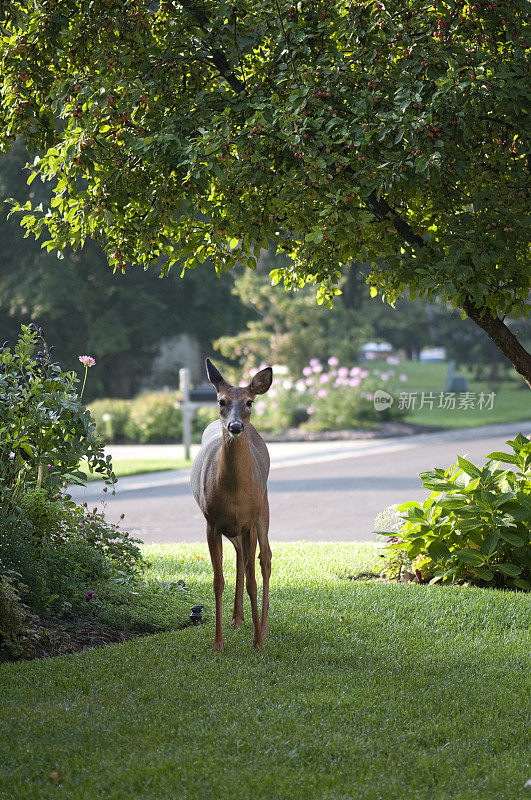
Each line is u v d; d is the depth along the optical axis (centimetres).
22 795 634
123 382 6519
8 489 1052
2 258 6028
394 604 1180
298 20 1009
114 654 952
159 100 1070
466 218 974
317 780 657
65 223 1166
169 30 1097
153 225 1084
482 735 749
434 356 11612
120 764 681
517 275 1034
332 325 5491
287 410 4625
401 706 805
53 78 1107
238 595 1055
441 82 920
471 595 1217
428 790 648
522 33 1013
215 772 666
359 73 991
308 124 962
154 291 6284
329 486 2655
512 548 1307
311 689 848
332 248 1102
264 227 1076
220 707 791
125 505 2406
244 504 944
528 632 1064
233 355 5244
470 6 1020
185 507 2350
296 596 1233
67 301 5956
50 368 1198
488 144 1078
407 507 1373
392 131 945
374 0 974
